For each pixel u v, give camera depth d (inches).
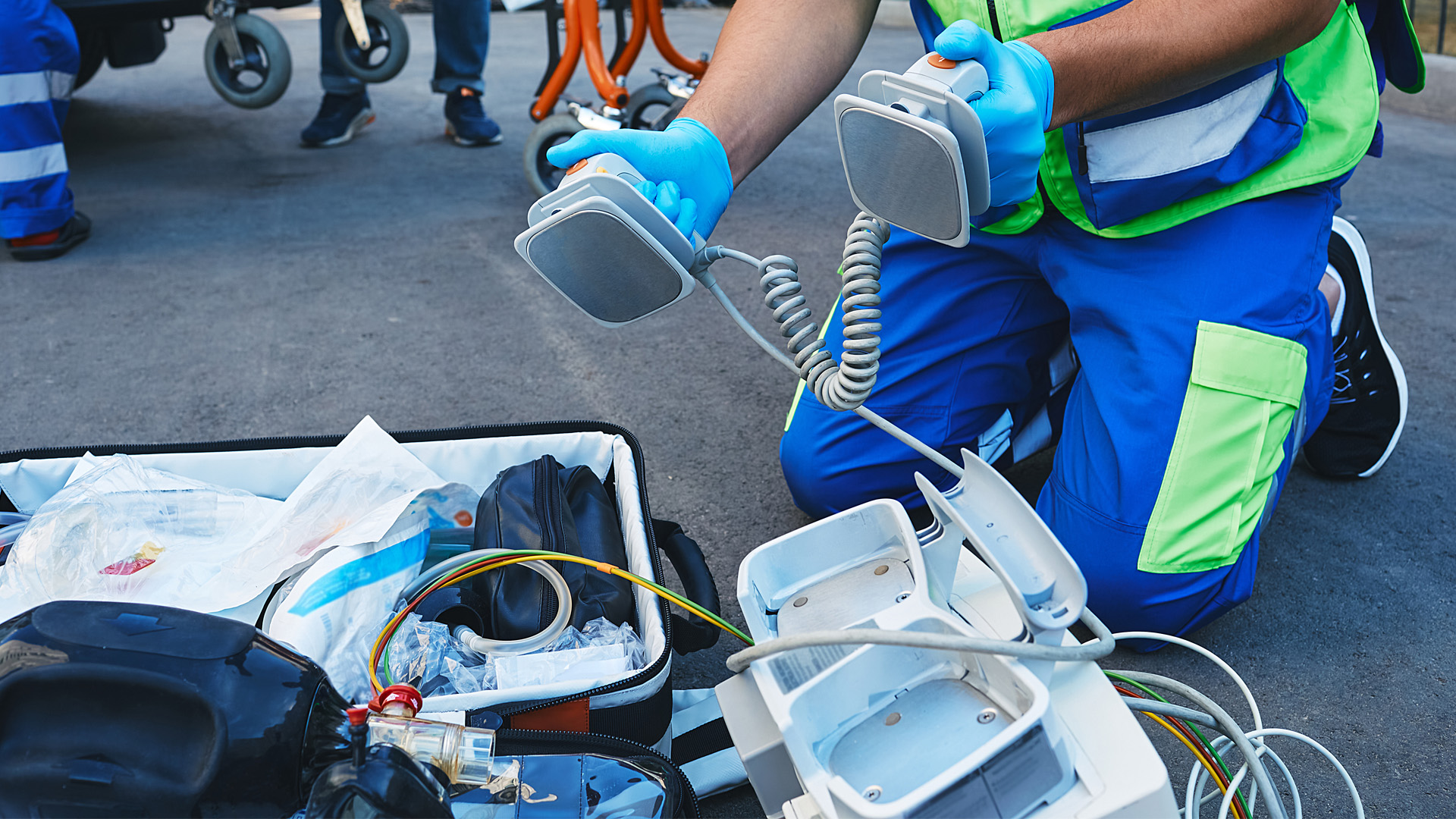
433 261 119.3
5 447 78.5
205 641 29.4
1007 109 35.5
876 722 31.8
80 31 152.3
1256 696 52.1
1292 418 52.0
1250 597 59.9
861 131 34.5
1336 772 47.1
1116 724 30.9
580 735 36.2
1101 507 52.6
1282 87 51.6
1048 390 67.2
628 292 38.3
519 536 46.0
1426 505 68.8
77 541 44.0
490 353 95.5
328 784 27.1
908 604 32.8
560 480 51.2
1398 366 67.9
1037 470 74.0
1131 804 28.9
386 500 48.1
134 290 110.8
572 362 93.8
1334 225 65.9
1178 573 51.1
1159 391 51.4
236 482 53.7
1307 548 64.4
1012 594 29.9
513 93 211.3
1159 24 42.2
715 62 50.8
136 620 29.6
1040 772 28.9
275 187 149.9
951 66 35.3
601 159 37.3
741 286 111.7
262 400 86.4
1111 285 54.4
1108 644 30.5
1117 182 50.5
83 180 152.9
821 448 63.6
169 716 28.3
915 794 27.0
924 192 34.8
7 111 112.0
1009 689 30.6
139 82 228.7
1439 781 46.5
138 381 89.9
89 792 27.9
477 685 41.5
